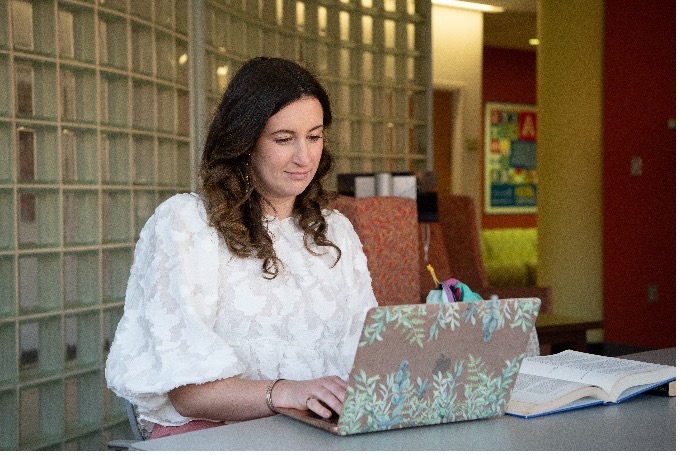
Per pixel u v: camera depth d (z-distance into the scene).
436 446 1.30
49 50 3.29
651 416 1.50
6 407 3.10
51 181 3.29
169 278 1.63
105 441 3.48
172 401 1.58
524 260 10.90
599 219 6.41
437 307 1.34
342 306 1.83
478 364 1.42
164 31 3.92
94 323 3.46
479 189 9.38
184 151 4.16
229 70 4.52
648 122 6.07
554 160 6.61
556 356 1.83
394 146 5.78
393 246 3.09
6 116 3.10
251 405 1.51
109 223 3.59
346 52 5.48
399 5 5.76
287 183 1.71
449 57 8.94
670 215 5.96
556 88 6.57
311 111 1.70
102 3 3.51
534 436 1.36
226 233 1.67
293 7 5.08
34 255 3.22
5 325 3.09
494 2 8.68
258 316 1.71
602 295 6.40
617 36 6.23
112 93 3.61
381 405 1.35
